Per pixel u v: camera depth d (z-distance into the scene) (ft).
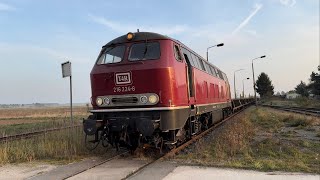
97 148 42.88
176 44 41.16
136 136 38.04
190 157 36.55
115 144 38.93
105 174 29.86
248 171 29.73
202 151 39.55
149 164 33.55
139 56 38.19
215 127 71.00
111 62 39.14
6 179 29.40
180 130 40.52
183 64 41.37
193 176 28.30
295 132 58.39
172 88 36.83
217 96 71.26
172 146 41.37
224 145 42.24
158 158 36.91
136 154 38.86
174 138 38.55
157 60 37.17
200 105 51.08
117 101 37.78
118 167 32.73
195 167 31.78
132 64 37.70
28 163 36.19
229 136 47.70
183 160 35.24
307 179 26.71
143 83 36.81
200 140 47.37
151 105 36.35
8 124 107.65
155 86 36.45
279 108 164.25
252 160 33.99
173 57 38.40
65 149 40.32
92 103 39.14
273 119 87.71
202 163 33.30
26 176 30.32
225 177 27.76
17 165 35.35
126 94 37.35
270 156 36.58
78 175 29.81
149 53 38.11
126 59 38.34
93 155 39.88
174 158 36.29
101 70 38.86
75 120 102.17
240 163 32.65
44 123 98.94
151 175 29.04
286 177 27.40
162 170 30.81
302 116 88.63
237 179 27.07
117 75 37.76
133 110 36.50
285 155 36.73
